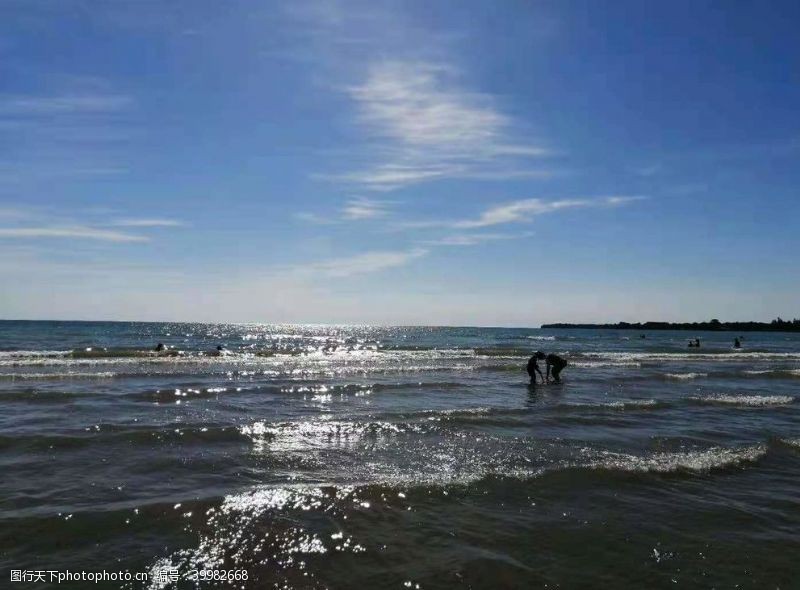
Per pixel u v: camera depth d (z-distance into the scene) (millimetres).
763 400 16812
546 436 11180
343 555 5547
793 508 7227
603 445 10484
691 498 7512
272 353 37500
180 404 14258
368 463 8852
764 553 5840
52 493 7008
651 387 20297
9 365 24156
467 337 89750
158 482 7594
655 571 5383
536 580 5148
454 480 7914
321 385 18703
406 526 6309
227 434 10562
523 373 25125
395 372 24656
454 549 5754
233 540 5785
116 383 18281
